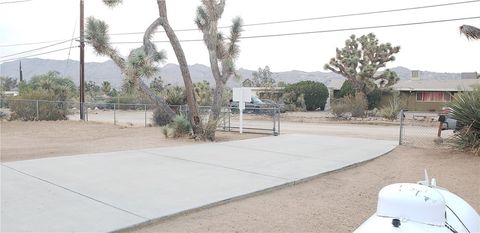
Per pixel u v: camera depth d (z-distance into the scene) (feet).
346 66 126.93
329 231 18.70
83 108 93.45
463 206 11.59
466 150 39.40
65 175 28.43
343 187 27.45
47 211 20.35
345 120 102.47
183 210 20.84
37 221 18.84
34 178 27.30
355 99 115.55
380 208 10.01
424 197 9.64
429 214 9.45
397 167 34.47
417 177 30.40
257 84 236.02
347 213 21.53
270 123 89.35
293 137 54.13
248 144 46.70
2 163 32.71
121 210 20.66
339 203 23.48
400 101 123.95
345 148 44.04
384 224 9.55
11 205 21.24
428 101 161.99
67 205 21.39
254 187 25.89
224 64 54.44
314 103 156.87
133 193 24.02
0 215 19.61
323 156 38.50
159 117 75.87
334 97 169.99
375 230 9.39
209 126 51.47
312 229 18.93
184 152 40.11
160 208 21.08
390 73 131.95
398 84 168.55
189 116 52.54
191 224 19.40
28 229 17.79
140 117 113.09
